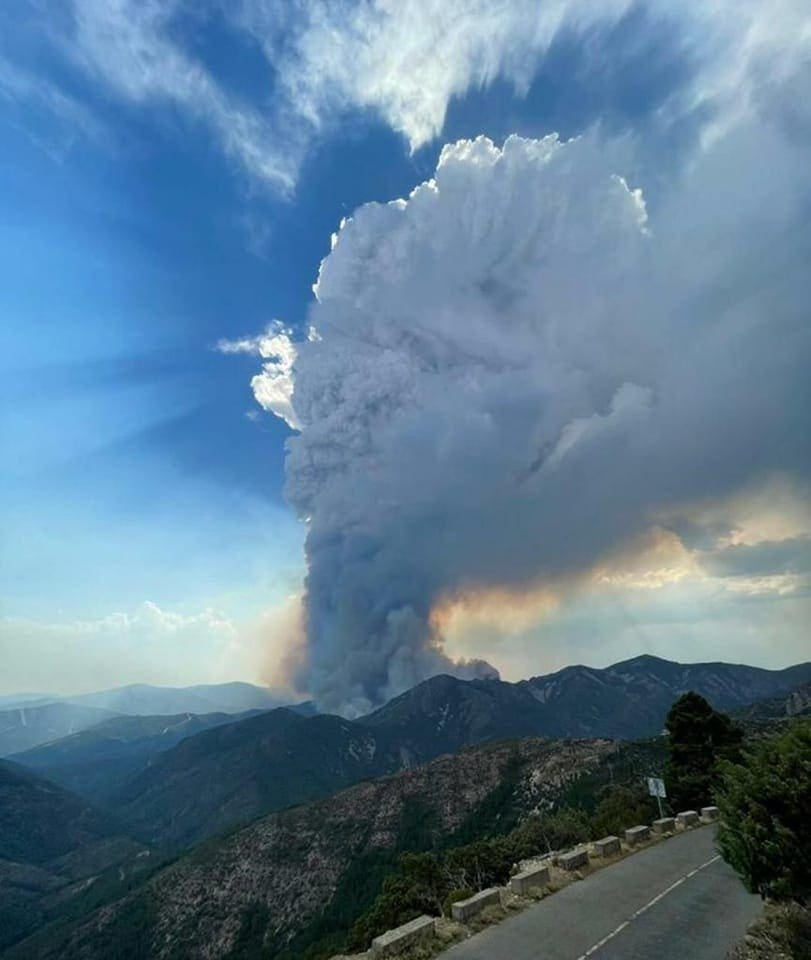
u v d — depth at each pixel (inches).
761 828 482.9
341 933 3216.0
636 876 673.0
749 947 464.4
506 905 564.1
